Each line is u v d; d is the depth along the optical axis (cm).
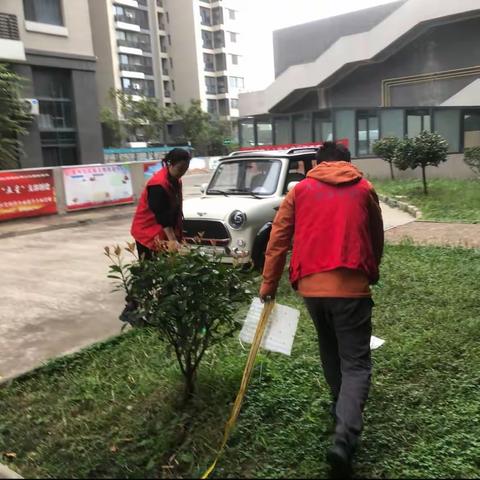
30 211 1371
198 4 6569
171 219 513
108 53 5847
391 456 307
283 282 664
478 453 304
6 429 349
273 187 779
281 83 3197
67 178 1455
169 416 352
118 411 364
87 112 2569
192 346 346
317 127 2364
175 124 5838
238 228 703
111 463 308
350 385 293
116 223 1341
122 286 373
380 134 2167
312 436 327
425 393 374
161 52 6531
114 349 477
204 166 4397
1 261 919
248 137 2650
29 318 589
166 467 304
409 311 541
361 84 2950
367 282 305
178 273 322
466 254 780
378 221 319
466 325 491
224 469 300
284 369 417
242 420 343
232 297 342
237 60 7012
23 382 418
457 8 2423
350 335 301
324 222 304
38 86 2392
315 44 3328
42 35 2358
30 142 2323
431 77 2691
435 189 1595
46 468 307
